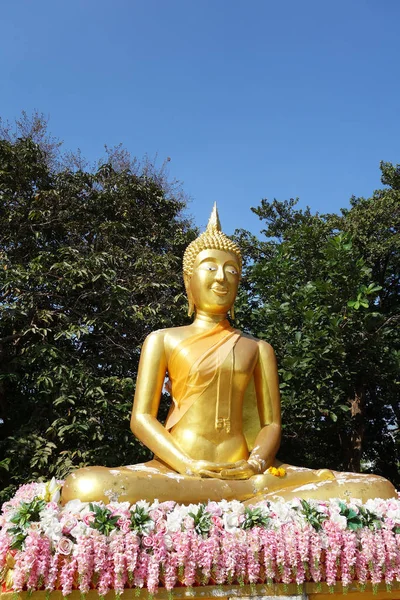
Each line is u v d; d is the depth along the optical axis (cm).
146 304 1048
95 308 1020
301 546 407
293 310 929
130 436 887
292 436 970
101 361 977
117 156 1279
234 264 629
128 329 1019
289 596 400
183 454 519
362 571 412
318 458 1230
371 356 977
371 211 1269
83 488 455
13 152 1037
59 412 893
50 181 1106
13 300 965
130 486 461
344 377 928
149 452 884
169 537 399
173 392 584
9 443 877
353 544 414
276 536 409
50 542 384
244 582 401
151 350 590
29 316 952
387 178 1412
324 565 416
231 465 511
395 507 449
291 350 865
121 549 386
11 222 1046
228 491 489
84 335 991
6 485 888
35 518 397
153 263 1054
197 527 407
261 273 1005
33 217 1038
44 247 1062
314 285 927
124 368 998
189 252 644
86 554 379
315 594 412
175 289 1076
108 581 380
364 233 1265
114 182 1167
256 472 520
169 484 474
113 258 1025
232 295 620
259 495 498
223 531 409
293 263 1040
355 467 1103
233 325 988
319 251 1027
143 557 391
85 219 1118
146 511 409
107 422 869
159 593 388
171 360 586
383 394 1148
